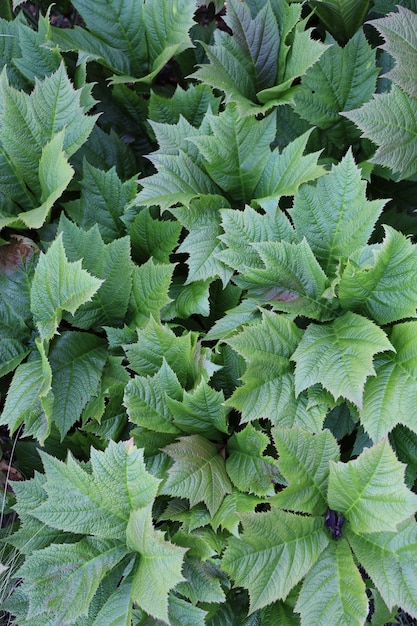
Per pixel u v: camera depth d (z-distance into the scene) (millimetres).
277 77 2037
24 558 1990
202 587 1817
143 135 2223
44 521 1776
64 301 1829
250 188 1994
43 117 1956
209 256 1925
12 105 1926
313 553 1782
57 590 1771
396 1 2045
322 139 2061
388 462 1725
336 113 2018
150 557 1758
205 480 1817
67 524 1783
